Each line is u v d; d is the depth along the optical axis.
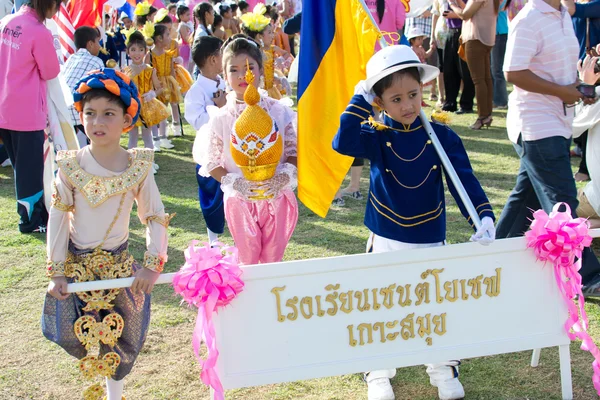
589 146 5.23
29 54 6.00
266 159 3.98
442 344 3.37
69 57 7.60
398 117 3.36
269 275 3.17
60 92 6.23
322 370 3.27
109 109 3.11
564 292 3.40
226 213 4.15
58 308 3.17
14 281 5.30
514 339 3.44
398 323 3.31
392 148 3.42
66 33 7.63
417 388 3.74
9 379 3.90
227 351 3.20
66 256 3.16
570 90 4.45
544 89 4.48
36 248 6.04
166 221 3.24
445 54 11.22
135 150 3.24
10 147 6.37
